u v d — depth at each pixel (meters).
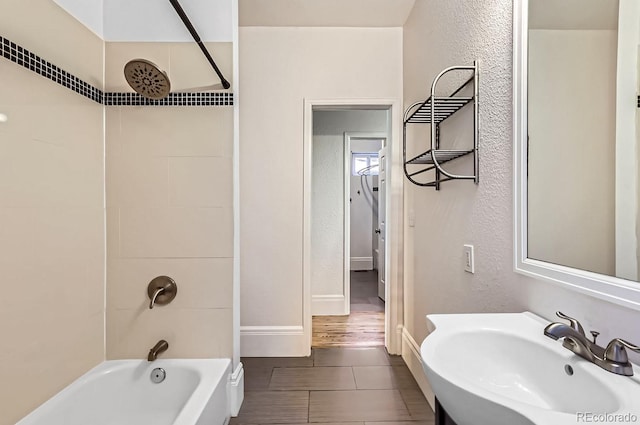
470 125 1.49
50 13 1.33
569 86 0.92
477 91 1.41
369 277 5.33
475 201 1.44
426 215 2.03
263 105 2.47
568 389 0.77
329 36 2.47
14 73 1.17
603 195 0.81
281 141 2.48
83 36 1.54
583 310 0.88
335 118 3.42
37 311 1.27
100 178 1.67
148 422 1.60
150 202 1.71
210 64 1.65
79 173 1.51
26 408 1.22
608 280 0.79
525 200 1.10
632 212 0.74
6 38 1.13
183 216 1.72
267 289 2.50
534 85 1.06
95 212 1.63
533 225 1.07
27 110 1.22
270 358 2.44
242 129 2.47
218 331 1.74
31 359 1.24
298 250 2.50
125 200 1.71
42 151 1.29
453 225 1.66
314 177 3.42
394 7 2.25
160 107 1.71
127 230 1.71
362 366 2.30
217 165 1.72
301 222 2.49
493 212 1.30
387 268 2.58
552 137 0.98
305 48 2.47
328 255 3.42
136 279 1.72
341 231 3.42
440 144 1.85
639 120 0.73
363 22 2.42
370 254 5.99
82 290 1.53
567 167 0.93
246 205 2.49
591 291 0.83
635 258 0.74
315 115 3.41
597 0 0.83
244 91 2.47
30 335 1.24
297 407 1.82
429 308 1.97
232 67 1.72
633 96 0.74
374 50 2.48
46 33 1.31
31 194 1.24
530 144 1.08
